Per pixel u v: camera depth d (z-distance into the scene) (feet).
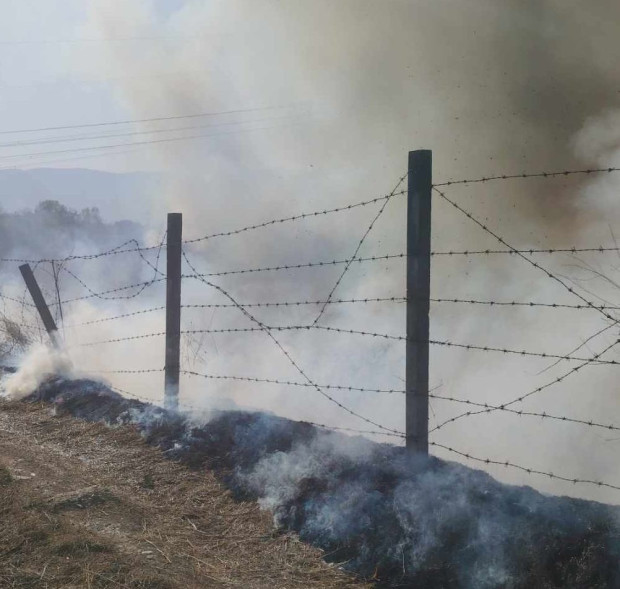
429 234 17.03
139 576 13.53
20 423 26.27
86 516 16.90
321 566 15.30
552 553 13.61
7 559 14.05
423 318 17.02
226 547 16.17
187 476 20.08
